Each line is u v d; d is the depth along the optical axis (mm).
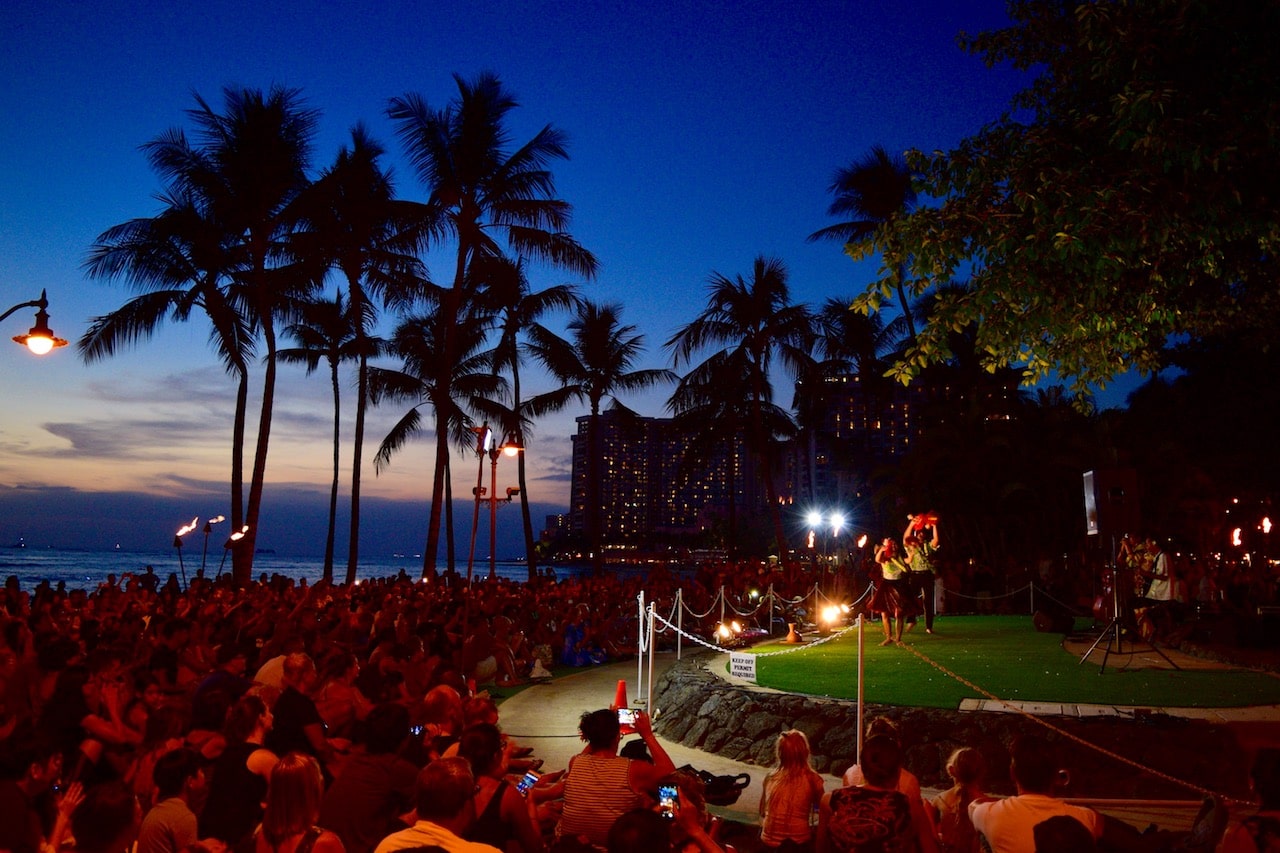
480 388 45125
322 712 9156
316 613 18156
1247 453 33281
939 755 11188
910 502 36406
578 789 6000
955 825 5910
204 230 31578
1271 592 27750
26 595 18094
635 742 7301
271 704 8555
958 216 9414
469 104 33062
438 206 34094
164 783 5223
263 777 5551
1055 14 10852
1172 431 36750
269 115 31062
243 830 5188
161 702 9070
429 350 45156
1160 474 34375
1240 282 11711
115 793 4352
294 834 4727
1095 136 9594
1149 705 11688
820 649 18875
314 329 45656
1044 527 34750
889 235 9828
